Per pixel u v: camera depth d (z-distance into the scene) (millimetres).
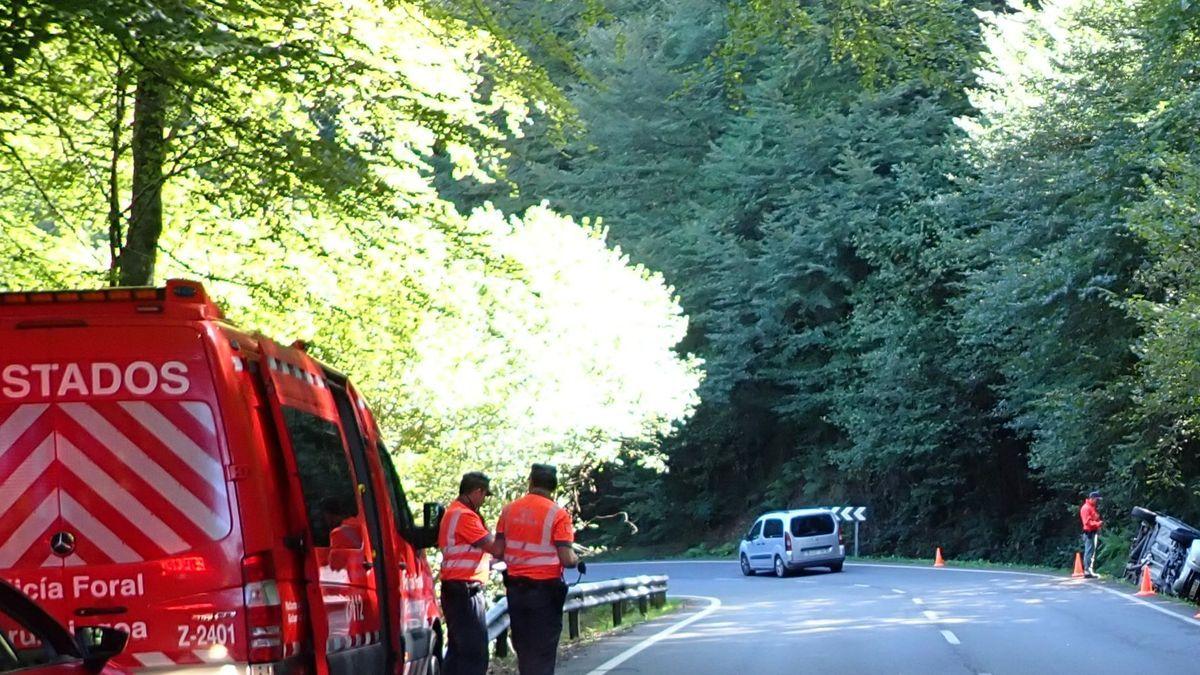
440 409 20047
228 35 10062
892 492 52250
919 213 46562
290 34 13070
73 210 15203
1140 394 30984
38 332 7242
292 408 8141
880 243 47469
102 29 9688
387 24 14672
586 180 57594
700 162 58594
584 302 25203
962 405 46594
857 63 14555
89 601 7125
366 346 16719
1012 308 36219
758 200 55031
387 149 14367
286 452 7688
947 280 46156
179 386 7246
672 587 37562
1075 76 36375
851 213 50344
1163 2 27984
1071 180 34938
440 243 15453
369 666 9188
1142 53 31703
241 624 7141
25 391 7203
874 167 51719
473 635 11898
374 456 10219
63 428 7207
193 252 16078
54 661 5949
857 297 51250
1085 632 19047
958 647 17422
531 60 14625
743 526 60250
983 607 24141
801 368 55750
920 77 14562
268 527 7301
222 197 14023
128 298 7344
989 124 38688
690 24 55531
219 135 13000
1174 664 15148
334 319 16141
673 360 29953
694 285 55438
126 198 15547
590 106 57344
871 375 48469
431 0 14070
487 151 14586
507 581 11672
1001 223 38656
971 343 41688
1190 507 35062
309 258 15633
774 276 52906
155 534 7168
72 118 13211
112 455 7203
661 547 62906
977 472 48312
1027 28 37719
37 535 7156
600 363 25766
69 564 7145
